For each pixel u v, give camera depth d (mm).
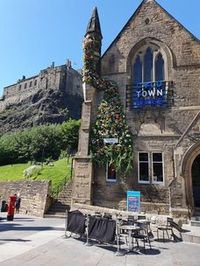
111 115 20344
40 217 20953
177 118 19078
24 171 36625
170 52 20344
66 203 22719
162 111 19484
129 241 12000
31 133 57031
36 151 53938
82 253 9836
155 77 20516
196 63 19641
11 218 18531
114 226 10430
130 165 19062
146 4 22094
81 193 19344
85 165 19750
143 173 19094
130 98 20453
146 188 18594
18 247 10109
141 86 20391
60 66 100188
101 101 21000
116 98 20641
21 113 96750
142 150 19234
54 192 24609
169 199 17531
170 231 13422
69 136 55469
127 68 21141
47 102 94125
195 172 19406
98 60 21734
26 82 109500
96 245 11062
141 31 21609
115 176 19562
